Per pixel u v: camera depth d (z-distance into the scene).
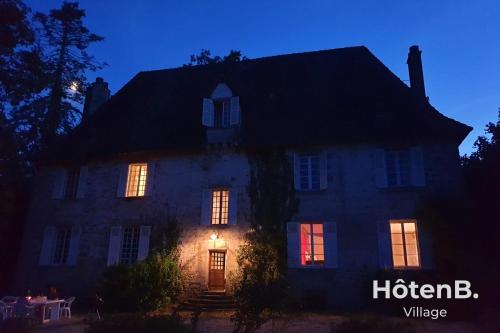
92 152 17.12
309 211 14.21
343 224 13.82
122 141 17.25
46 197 17.39
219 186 15.36
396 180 14.08
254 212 14.64
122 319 6.41
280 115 16.33
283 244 13.98
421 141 14.08
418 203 13.43
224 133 15.77
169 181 15.98
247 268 13.52
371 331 7.34
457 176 13.41
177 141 16.30
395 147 14.23
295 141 14.90
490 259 11.73
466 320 10.99
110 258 15.38
